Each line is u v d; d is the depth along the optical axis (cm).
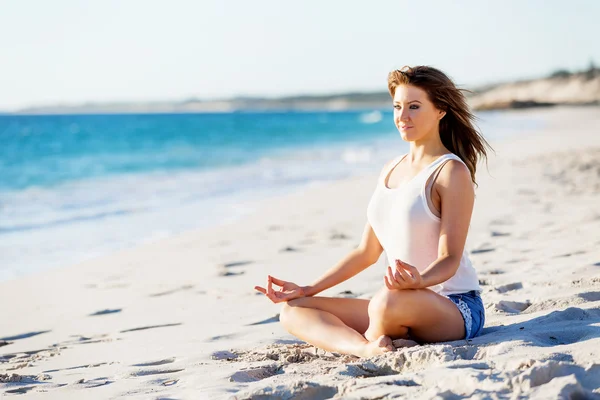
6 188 1538
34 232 984
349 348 321
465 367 263
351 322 349
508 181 1198
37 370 365
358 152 2592
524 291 425
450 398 230
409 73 317
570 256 527
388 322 306
